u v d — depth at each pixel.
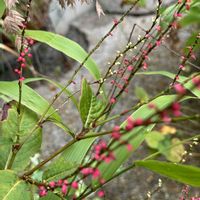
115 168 0.33
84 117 0.34
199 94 0.39
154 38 0.37
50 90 0.98
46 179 0.32
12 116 0.34
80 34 1.17
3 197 0.30
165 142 0.65
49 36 0.41
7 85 0.37
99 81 0.37
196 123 0.82
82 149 0.37
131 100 0.93
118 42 1.07
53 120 0.36
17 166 0.34
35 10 0.77
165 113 0.22
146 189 0.77
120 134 0.25
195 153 0.76
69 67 1.05
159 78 0.99
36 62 1.03
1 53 0.90
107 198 0.73
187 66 0.78
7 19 0.33
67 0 0.36
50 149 0.87
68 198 0.34
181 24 0.56
